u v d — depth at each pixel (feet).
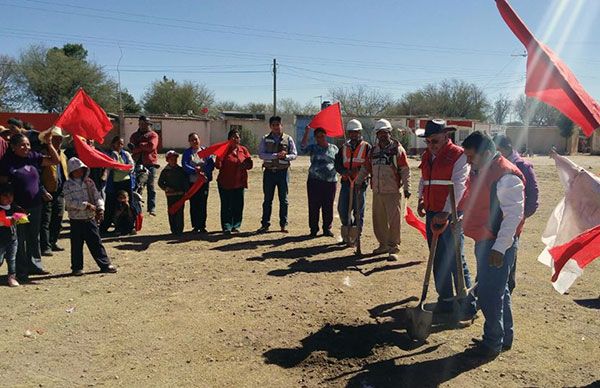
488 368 15.51
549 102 14.69
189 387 14.38
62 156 28.71
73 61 172.96
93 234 24.29
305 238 32.35
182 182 33.22
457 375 15.11
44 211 27.37
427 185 19.48
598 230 14.19
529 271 25.82
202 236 32.94
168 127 151.23
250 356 16.20
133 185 34.12
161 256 27.71
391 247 27.32
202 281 23.35
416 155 142.82
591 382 14.82
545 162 121.19
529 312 20.10
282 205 33.83
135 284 22.89
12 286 22.26
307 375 15.12
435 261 19.39
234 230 33.99
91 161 29.50
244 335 17.62
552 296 21.97
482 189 15.64
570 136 188.85
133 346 16.78
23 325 18.25
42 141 25.77
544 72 13.99
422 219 39.29
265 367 15.55
